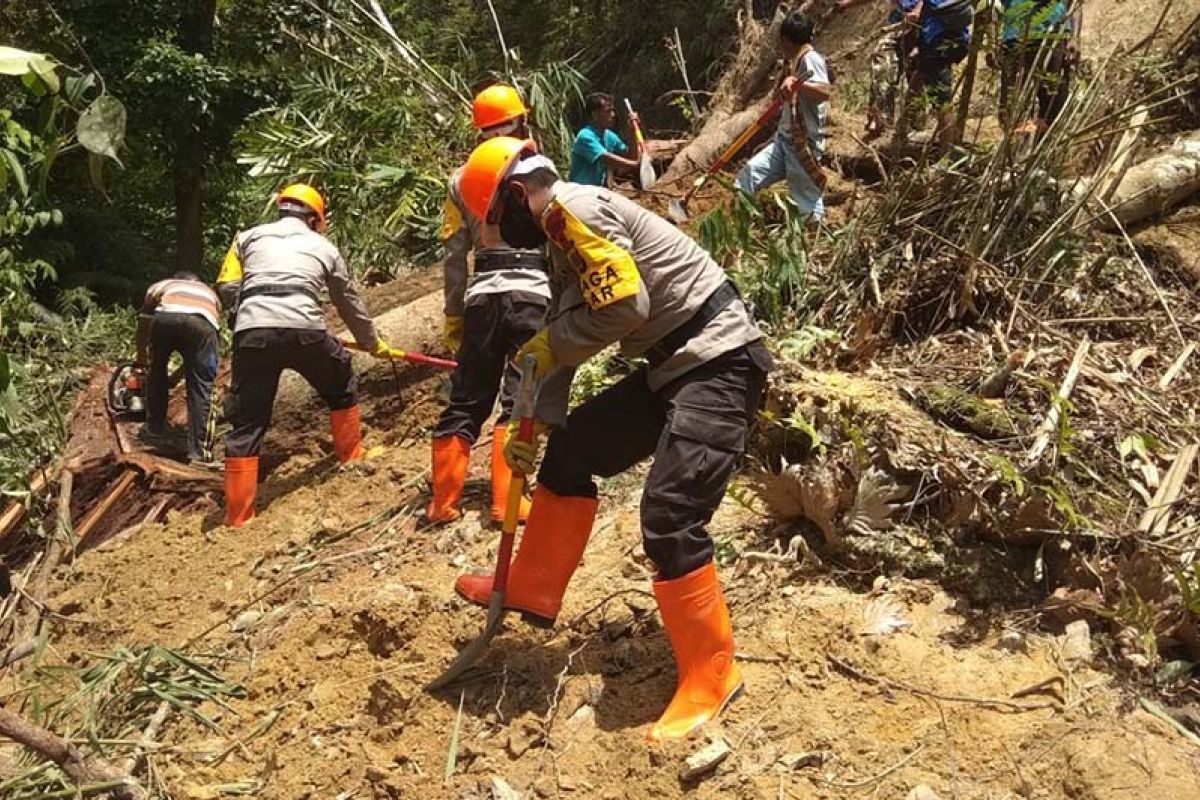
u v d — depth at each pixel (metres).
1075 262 5.14
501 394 5.62
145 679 4.07
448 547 4.57
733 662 3.37
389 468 5.48
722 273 3.40
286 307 5.26
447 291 4.86
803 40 6.04
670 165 9.37
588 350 3.27
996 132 6.69
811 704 3.30
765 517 4.13
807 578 3.82
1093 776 2.93
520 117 5.05
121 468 5.91
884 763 3.09
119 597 4.91
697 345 3.29
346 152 8.38
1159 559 3.39
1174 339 4.89
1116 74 5.90
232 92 13.72
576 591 4.02
